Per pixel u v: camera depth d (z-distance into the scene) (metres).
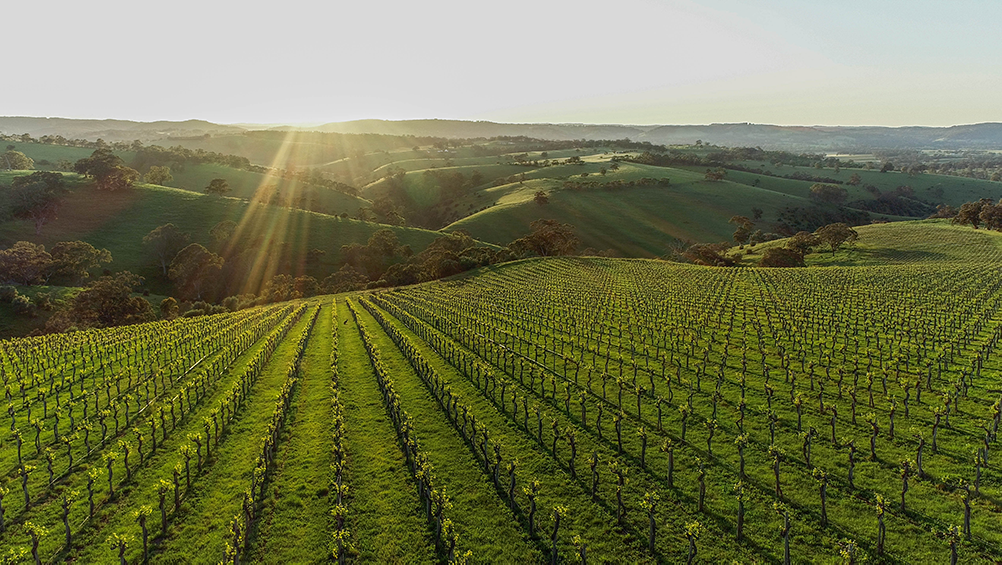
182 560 16.30
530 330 47.97
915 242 107.50
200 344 47.88
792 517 16.81
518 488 19.94
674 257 121.00
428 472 19.41
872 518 16.48
